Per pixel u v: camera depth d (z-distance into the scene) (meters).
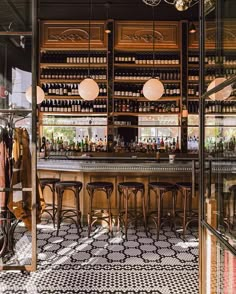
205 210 1.97
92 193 4.25
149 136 6.51
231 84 1.58
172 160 4.88
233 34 1.63
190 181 4.68
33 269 2.89
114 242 3.94
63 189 4.40
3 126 3.09
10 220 3.14
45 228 4.55
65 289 2.71
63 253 3.55
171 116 6.44
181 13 5.77
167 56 6.21
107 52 5.94
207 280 1.89
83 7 5.51
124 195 4.62
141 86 6.30
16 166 3.07
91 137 6.53
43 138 6.36
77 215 4.36
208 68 1.97
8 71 4.86
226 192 1.68
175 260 3.36
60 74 6.18
